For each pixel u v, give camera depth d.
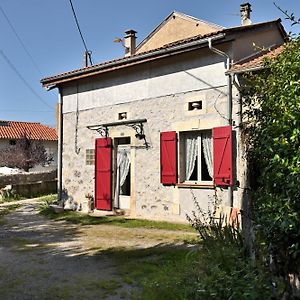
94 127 12.37
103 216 11.59
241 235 4.77
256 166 4.67
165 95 10.44
